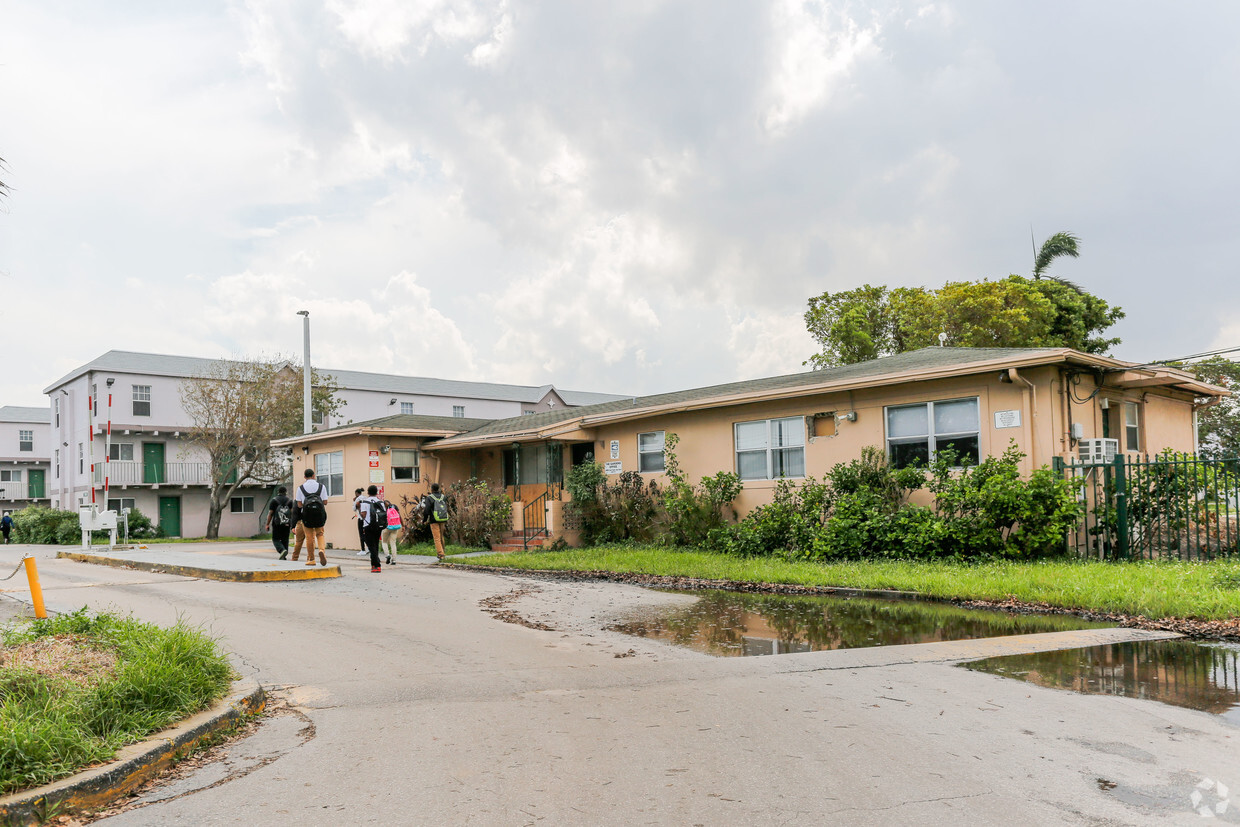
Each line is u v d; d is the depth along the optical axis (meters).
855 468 15.89
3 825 3.96
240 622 9.71
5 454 51.44
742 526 17.23
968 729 5.45
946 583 11.57
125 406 39.34
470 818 4.05
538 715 5.88
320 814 4.16
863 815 4.04
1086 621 9.52
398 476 24.66
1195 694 6.31
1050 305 31.39
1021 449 14.16
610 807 4.17
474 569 16.77
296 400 38.44
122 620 7.68
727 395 18.42
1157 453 17.36
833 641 8.77
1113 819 3.96
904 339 34.00
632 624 9.95
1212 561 12.80
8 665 5.85
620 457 21.70
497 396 57.59
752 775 4.61
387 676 7.11
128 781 4.61
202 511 40.94
